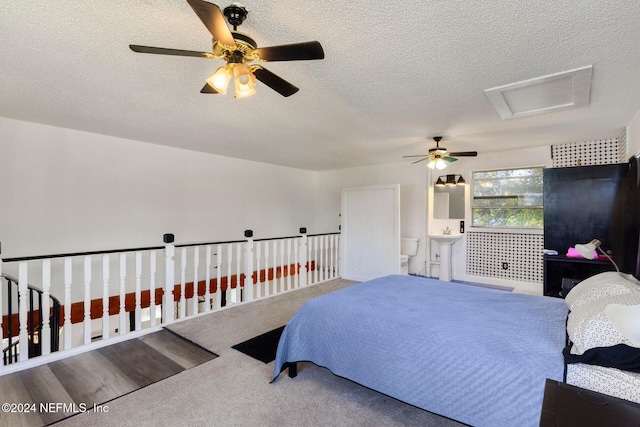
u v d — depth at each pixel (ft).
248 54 5.36
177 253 17.24
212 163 18.86
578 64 7.10
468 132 13.11
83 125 12.70
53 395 7.48
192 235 17.92
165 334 11.18
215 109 10.41
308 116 11.07
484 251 18.37
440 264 19.17
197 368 8.82
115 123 12.32
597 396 3.88
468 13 5.29
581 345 5.10
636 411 3.52
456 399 5.71
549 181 13.23
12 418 6.63
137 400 7.30
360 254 19.39
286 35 6.06
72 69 7.56
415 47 6.43
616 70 7.35
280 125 12.25
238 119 11.51
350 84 8.29
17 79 8.14
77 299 13.83
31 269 12.71
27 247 12.59
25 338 8.76
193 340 10.67
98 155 14.34
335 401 7.33
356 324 7.22
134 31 5.99
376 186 18.75
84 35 6.11
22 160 12.42
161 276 16.46
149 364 9.02
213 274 18.84
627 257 11.19
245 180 20.75
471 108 10.07
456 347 5.85
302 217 25.09
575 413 3.49
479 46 6.38
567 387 4.13
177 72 7.72
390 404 7.22
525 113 10.54
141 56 6.94
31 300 10.84
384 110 10.34
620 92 8.68
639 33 5.82
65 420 6.59
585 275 13.00
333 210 25.21
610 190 12.10
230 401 7.29
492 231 18.04
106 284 10.36
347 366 7.17
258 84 8.34
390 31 5.86
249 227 20.99
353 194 19.74
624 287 5.99
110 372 8.55
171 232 16.99
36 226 12.80
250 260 14.99
